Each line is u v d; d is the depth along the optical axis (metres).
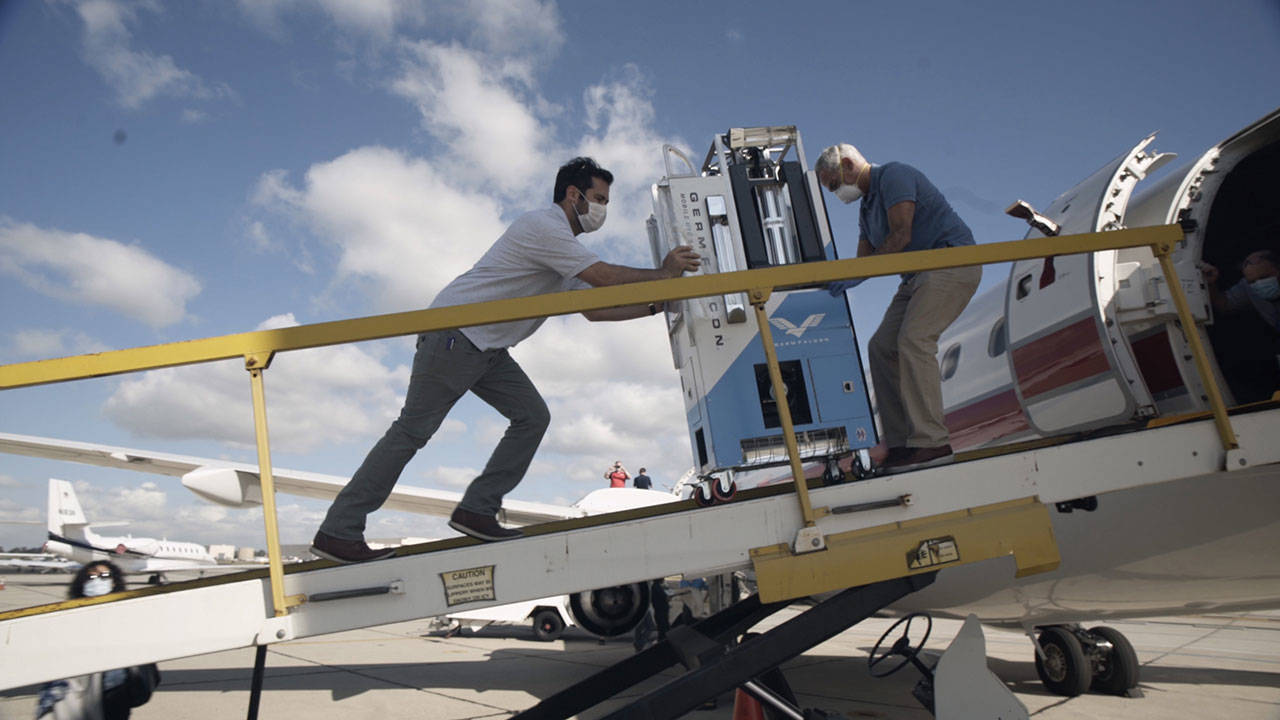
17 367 2.20
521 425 2.93
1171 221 3.69
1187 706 4.73
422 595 2.36
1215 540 3.53
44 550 35.69
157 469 9.73
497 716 5.16
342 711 5.35
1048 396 4.26
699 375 3.56
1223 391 3.45
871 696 5.48
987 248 2.79
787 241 3.71
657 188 3.84
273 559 2.22
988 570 4.71
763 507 2.55
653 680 6.61
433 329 2.40
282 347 2.32
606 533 2.48
